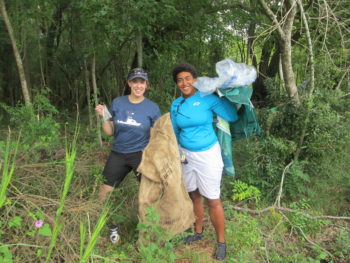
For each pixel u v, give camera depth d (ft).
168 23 18.31
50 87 26.86
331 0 14.33
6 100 26.03
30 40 21.54
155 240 9.15
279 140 13.07
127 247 9.60
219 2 21.09
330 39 15.23
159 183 8.89
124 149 9.93
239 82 8.29
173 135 9.00
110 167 10.09
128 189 12.23
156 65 21.24
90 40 17.25
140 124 9.73
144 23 16.40
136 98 9.89
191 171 9.36
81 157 14.82
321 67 12.94
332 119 12.74
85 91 27.89
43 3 18.28
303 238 10.94
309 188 13.79
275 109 12.90
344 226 11.95
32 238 7.89
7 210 8.05
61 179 10.71
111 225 9.77
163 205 9.00
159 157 8.80
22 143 12.91
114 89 26.53
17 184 9.62
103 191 10.28
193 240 10.42
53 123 17.34
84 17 15.97
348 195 14.23
